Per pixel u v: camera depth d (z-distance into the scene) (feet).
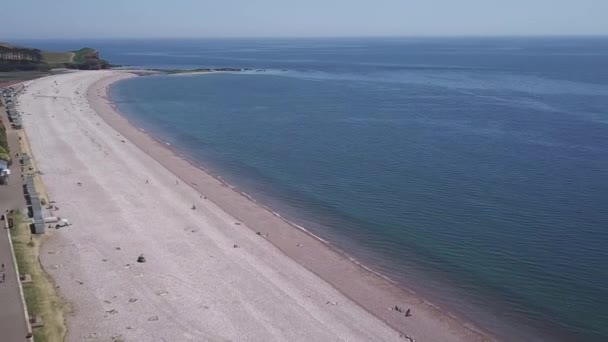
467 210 206.59
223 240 174.60
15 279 137.69
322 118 401.08
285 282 148.97
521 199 217.97
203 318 128.57
